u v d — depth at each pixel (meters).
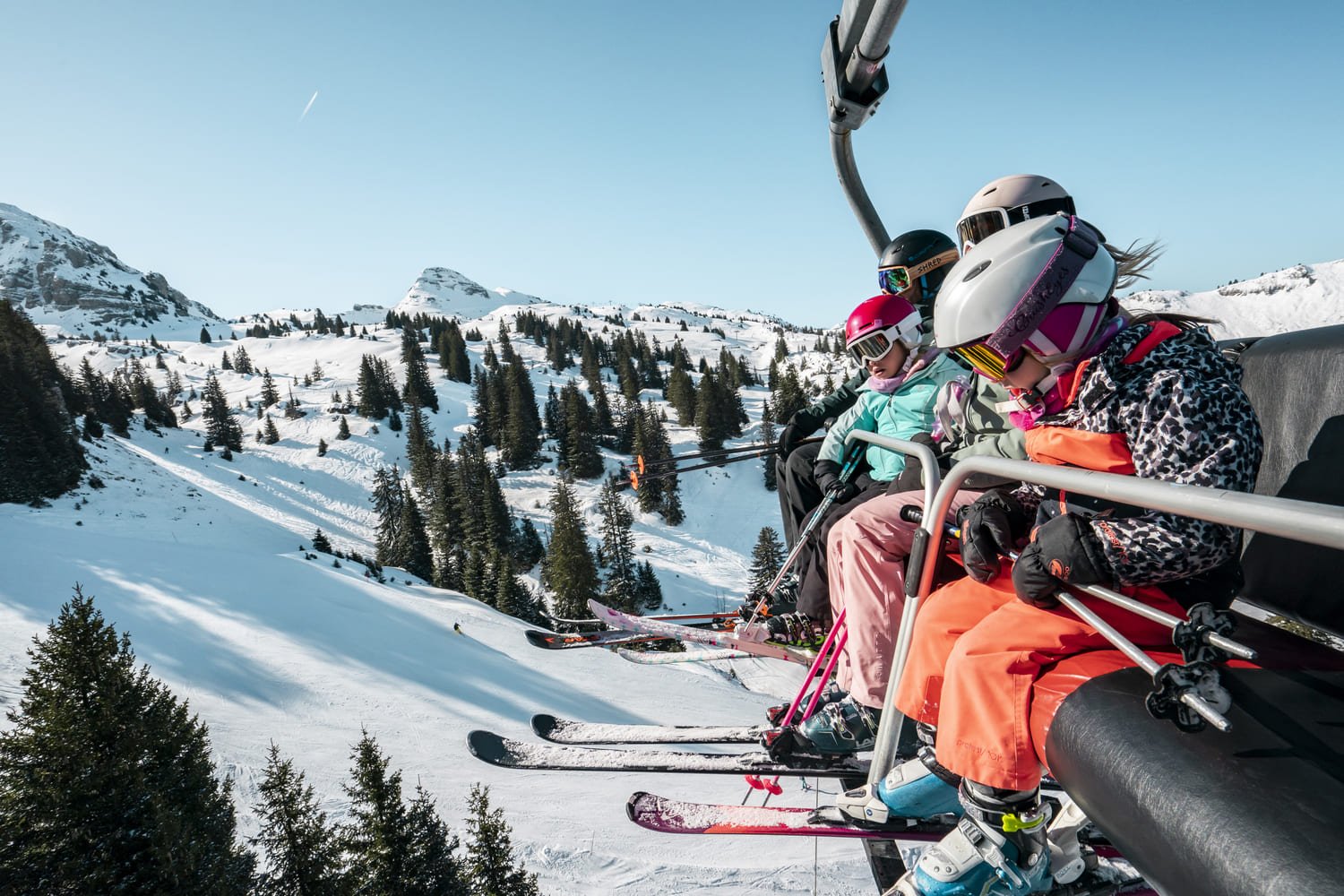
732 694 36.31
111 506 73.75
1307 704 1.04
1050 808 1.90
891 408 2.96
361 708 32.94
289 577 47.94
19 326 93.19
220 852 17.94
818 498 3.58
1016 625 1.38
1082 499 1.43
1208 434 1.22
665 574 77.56
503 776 29.09
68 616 16.81
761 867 23.69
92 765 16.02
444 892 19.52
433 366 168.75
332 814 24.92
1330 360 1.59
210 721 30.72
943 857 1.48
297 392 156.38
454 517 86.19
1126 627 1.32
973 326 1.45
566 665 38.97
